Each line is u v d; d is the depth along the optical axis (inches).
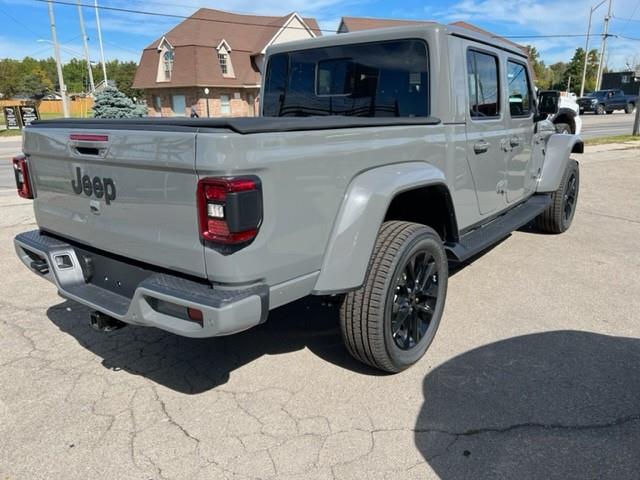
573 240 237.6
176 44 1418.6
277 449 98.2
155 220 95.2
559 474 91.1
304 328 149.0
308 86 167.5
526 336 141.8
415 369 125.7
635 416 106.5
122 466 94.0
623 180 395.5
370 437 101.3
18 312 159.5
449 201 135.7
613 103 1553.9
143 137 91.2
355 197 105.3
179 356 133.6
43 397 115.0
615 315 155.2
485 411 108.7
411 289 123.8
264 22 1557.6
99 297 111.0
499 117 169.6
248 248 87.7
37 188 125.2
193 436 102.2
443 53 135.9
